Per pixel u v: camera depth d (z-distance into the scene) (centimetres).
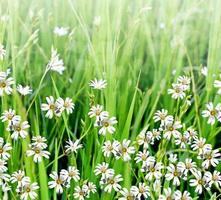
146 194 54
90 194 54
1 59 56
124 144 53
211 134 59
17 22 68
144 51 75
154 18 78
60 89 64
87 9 72
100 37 63
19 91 55
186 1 73
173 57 68
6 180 52
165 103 64
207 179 53
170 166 53
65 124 55
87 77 62
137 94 64
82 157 55
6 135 56
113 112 57
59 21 72
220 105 57
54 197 52
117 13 65
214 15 63
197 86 68
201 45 75
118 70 64
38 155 52
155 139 60
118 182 56
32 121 59
